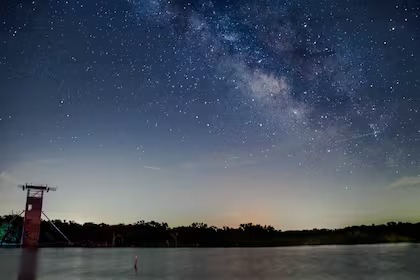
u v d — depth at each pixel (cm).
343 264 5428
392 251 10662
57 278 3506
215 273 4112
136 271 4331
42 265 5122
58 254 8819
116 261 6350
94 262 6000
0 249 10656
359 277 3644
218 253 10519
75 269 4550
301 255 8531
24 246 11181
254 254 9469
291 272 4200
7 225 11956
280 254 9269
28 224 11312
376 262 5862
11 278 3462
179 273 4112
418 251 10569
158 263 5856
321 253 9625
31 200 11400
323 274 3941
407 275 3825
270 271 4341
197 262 6131
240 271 4341
